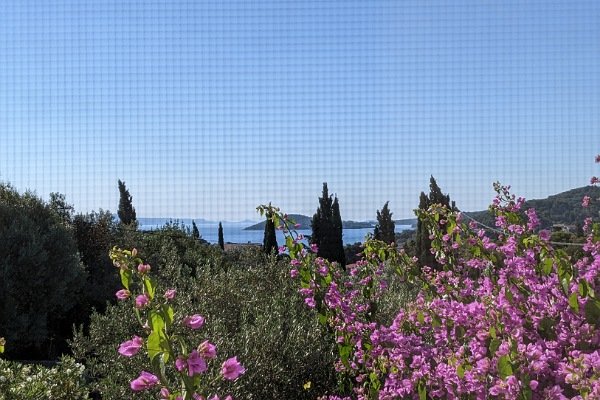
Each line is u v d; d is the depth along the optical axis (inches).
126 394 181.6
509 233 158.7
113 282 506.9
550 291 131.8
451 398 125.8
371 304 194.2
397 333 158.4
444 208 181.8
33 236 414.0
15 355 405.7
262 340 186.2
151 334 86.0
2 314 387.9
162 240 607.5
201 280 243.8
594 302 120.9
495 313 124.1
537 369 99.6
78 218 540.1
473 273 180.4
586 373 100.7
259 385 181.0
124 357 193.6
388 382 145.2
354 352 174.9
